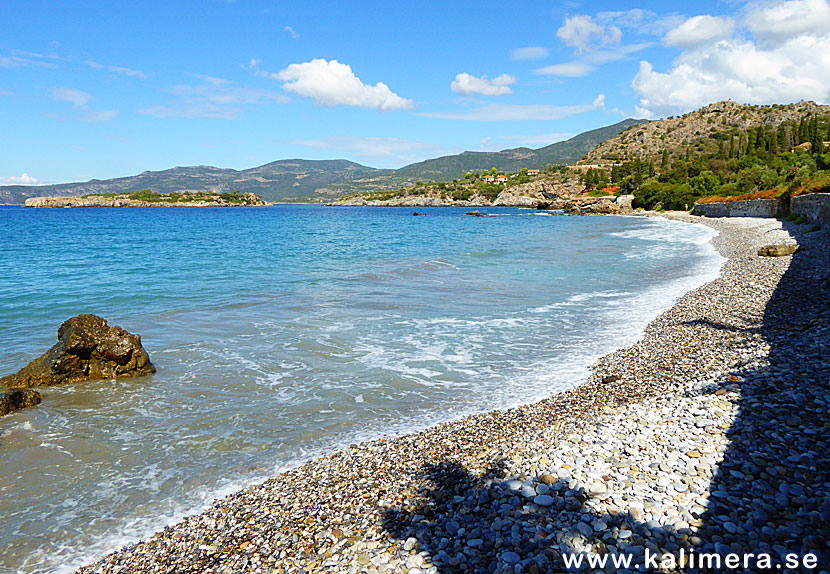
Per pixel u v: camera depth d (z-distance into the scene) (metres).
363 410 10.45
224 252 40.00
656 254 36.34
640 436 7.70
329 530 6.33
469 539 5.71
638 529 5.41
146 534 6.66
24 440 9.20
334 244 48.25
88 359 12.20
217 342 15.00
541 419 9.44
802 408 7.89
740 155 152.75
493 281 25.47
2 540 6.54
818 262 23.09
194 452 8.81
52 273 27.73
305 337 15.50
